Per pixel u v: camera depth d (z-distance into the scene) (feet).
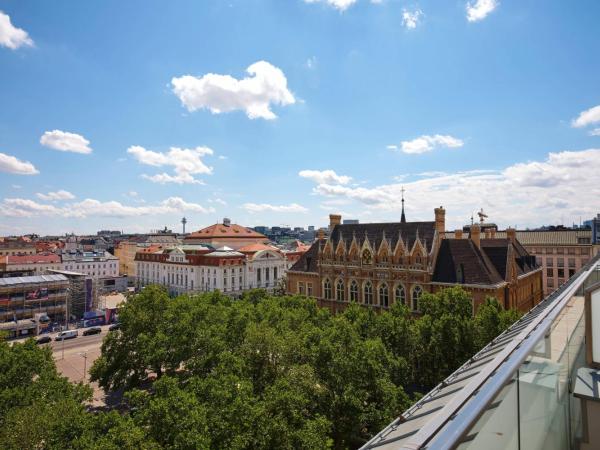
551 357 32.89
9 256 539.29
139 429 86.33
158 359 149.89
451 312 177.17
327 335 148.05
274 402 103.30
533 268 281.74
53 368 140.05
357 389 123.13
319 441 96.17
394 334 160.76
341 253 271.90
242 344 151.33
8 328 350.02
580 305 46.24
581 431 33.45
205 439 86.89
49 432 91.04
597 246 366.22
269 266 506.07
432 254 229.66
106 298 539.70
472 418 21.18
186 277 488.44
